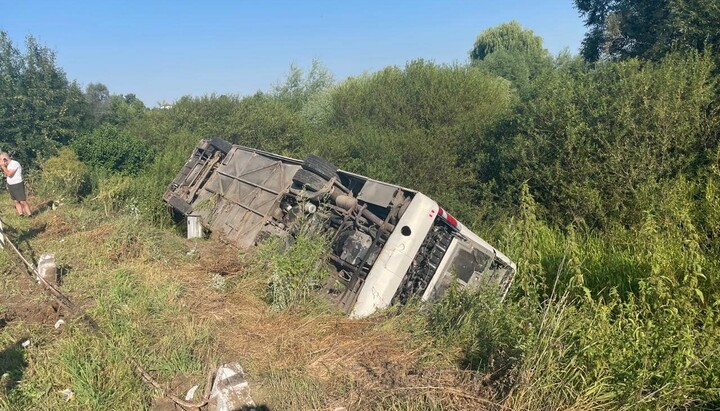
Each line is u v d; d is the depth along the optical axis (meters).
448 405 4.35
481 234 10.65
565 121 10.81
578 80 11.88
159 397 4.48
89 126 18.97
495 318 5.41
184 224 11.72
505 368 4.69
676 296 5.26
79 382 4.43
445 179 12.56
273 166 9.82
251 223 9.00
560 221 10.34
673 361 4.38
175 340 5.40
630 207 9.70
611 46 18.52
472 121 14.44
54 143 17.22
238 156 11.23
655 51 14.20
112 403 4.29
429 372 4.90
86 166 15.43
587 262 7.58
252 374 4.93
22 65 17.80
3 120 16.88
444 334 5.68
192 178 12.13
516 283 6.70
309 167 8.25
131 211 10.91
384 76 19.94
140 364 4.90
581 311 5.37
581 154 10.45
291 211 8.45
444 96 16.23
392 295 6.36
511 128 12.59
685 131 9.76
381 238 6.87
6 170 11.61
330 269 7.03
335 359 5.24
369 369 5.03
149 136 19.19
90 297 6.59
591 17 19.31
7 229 10.41
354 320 6.08
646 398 4.15
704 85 10.29
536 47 48.78
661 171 9.78
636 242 7.72
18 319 5.93
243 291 6.97
